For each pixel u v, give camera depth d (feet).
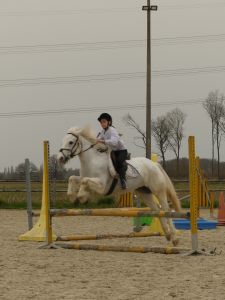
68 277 29.22
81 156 39.73
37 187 123.85
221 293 25.08
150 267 32.19
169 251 37.17
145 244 44.73
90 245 39.22
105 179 39.42
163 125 172.35
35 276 29.53
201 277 28.89
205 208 89.30
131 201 83.87
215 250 38.58
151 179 41.86
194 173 36.40
